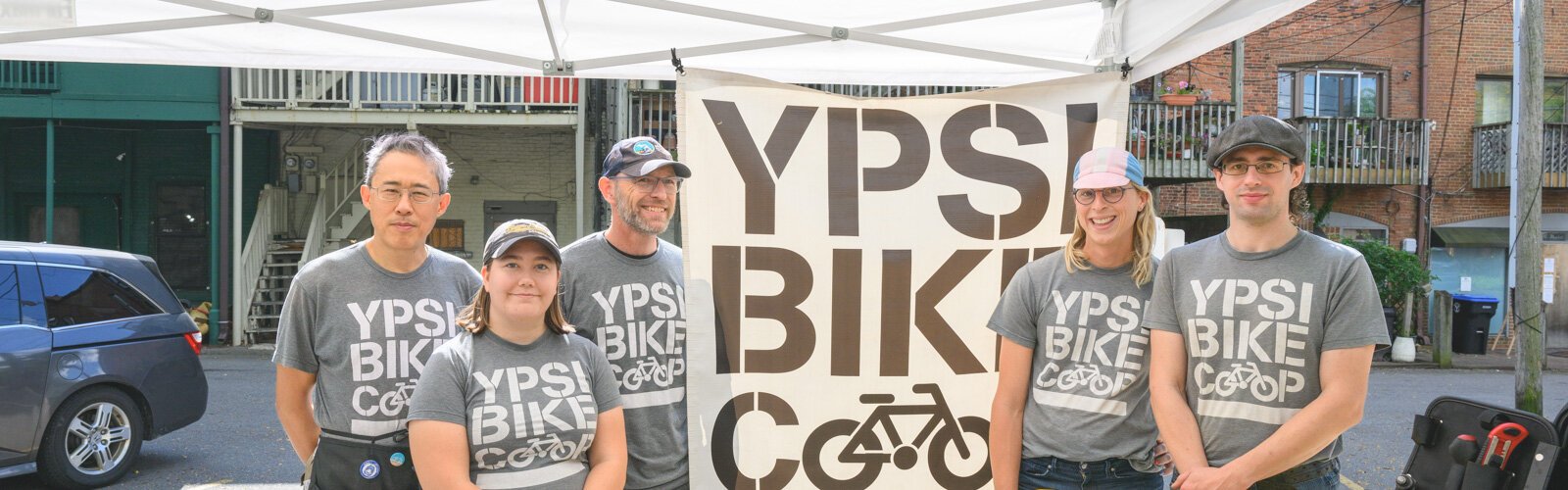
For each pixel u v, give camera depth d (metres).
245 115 12.34
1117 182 2.56
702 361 3.00
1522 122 8.85
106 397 5.51
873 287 3.12
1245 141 2.33
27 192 13.75
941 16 3.17
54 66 12.08
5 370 5.00
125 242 13.96
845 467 3.09
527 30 3.25
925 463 3.13
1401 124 14.72
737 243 3.08
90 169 13.84
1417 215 15.25
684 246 3.05
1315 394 2.32
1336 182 14.68
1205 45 3.02
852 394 3.10
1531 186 8.81
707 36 3.33
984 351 3.15
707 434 2.99
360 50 3.33
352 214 13.75
